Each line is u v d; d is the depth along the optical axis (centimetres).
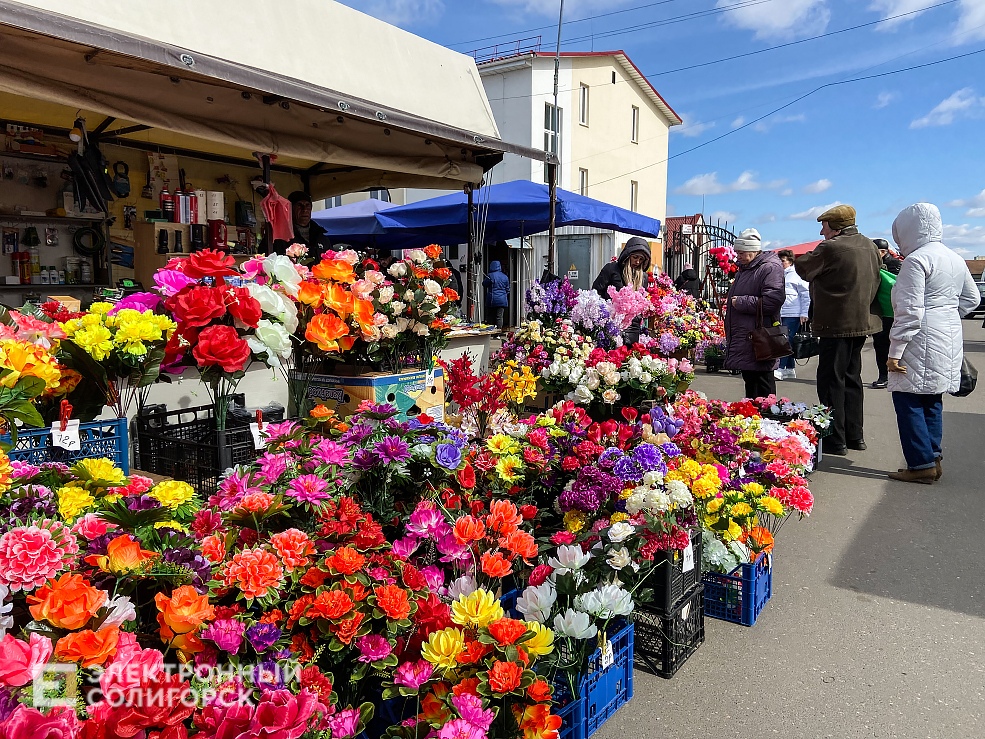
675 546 254
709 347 1098
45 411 224
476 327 573
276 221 545
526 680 166
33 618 127
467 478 230
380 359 332
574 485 274
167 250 646
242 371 223
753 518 321
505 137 1842
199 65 362
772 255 561
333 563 169
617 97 2214
